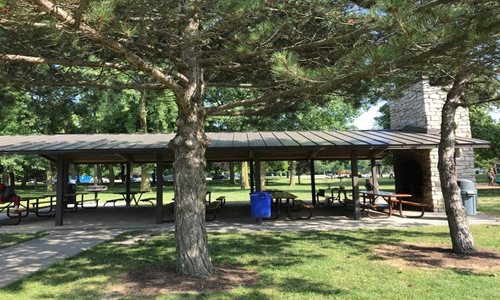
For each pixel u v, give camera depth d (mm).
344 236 9289
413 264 6457
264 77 7191
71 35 3961
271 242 8656
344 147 11875
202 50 6621
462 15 3762
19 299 4945
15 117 27047
